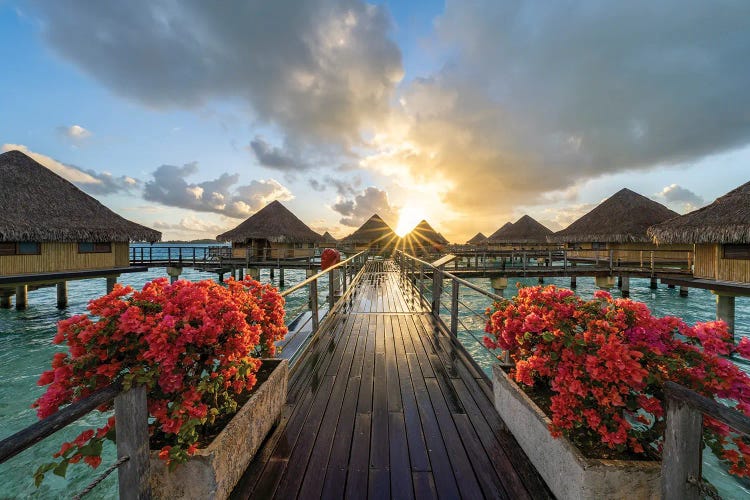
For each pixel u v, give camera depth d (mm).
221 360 1913
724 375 1529
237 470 1931
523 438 2225
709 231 9680
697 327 1699
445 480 1999
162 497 1655
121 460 1348
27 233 11219
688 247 18641
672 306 13906
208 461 1639
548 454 1899
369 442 2369
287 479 1999
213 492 1645
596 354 1697
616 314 1853
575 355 1747
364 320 6023
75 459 1279
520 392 2307
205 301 1901
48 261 12461
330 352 4285
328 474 2045
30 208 12211
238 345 1921
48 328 10867
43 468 1232
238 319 1926
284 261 21500
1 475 3570
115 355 1610
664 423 1660
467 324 9617
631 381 1572
